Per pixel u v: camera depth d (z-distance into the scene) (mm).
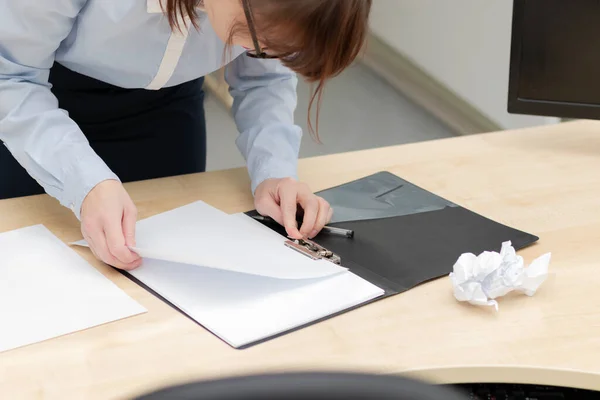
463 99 3295
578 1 1320
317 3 790
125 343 834
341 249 1056
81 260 1017
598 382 797
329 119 3234
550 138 1500
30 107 1118
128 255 972
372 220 1146
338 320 885
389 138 3127
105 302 910
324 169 1345
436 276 985
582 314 907
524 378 807
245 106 1373
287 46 846
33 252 1029
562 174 1337
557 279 989
